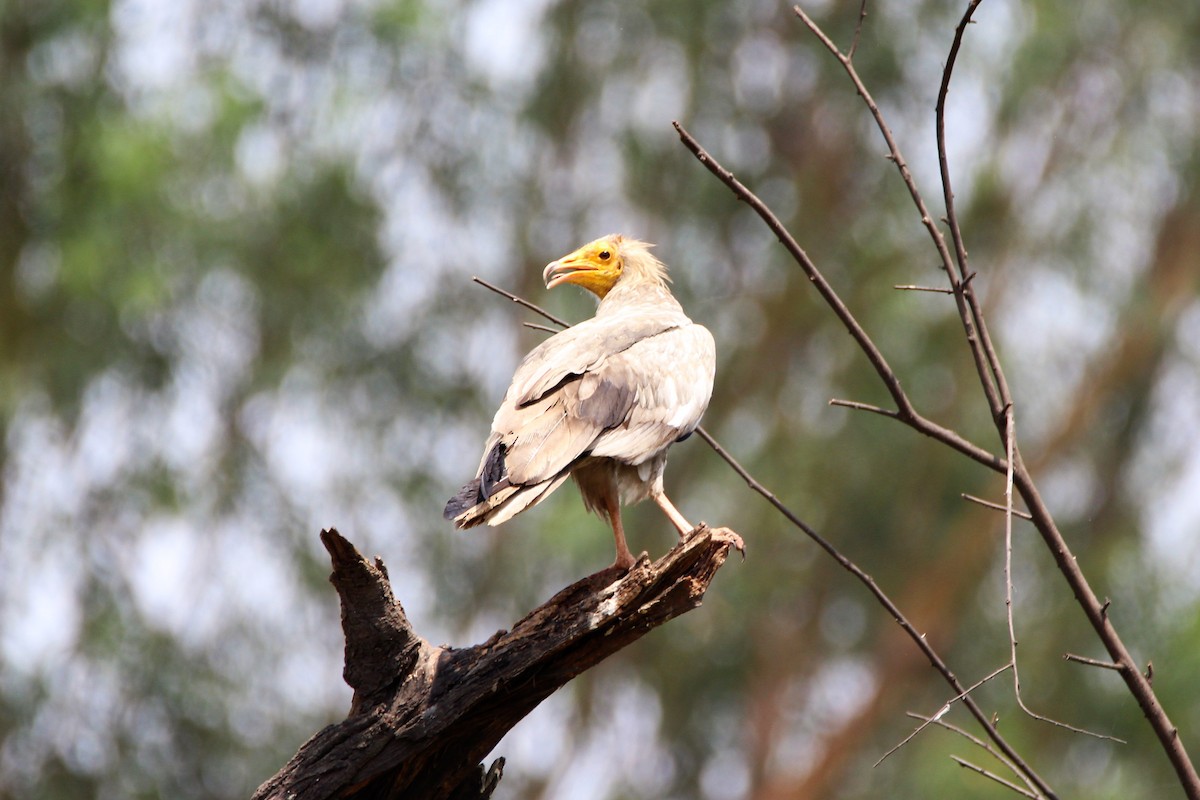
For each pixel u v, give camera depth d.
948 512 19.64
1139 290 20.02
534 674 6.34
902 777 19.62
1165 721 6.58
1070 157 20.02
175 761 18.80
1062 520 20.20
